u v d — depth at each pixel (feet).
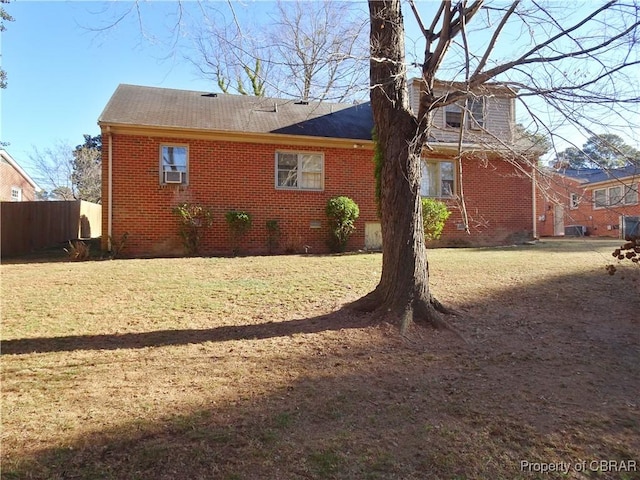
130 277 26.14
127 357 13.99
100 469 7.96
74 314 18.78
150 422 9.77
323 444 8.99
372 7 17.70
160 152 39.14
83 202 63.52
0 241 41.37
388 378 12.60
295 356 14.21
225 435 9.25
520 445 9.18
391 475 8.03
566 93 15.06
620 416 10.59
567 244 46.91
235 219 40.04
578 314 19.33
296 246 42.55
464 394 11.62
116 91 45.73
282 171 42.78
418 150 18.26
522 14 16.70
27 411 10.26
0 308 19.43
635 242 17.15
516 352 14.96
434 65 17.19
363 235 45.03
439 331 16.81
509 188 49.29
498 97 17.42
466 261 31.99
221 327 17.30
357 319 17.88
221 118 42.75
